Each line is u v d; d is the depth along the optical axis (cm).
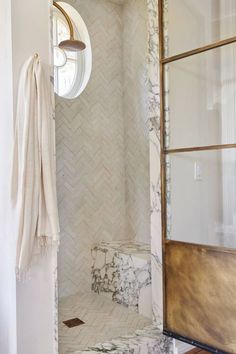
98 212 367
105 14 373
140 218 369
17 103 199
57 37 346
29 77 197
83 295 341
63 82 352
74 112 349
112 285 326
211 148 228
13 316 200
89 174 360
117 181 384
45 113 200
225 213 222
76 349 221
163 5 247
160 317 252
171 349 243
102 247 345
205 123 235
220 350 208
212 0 230
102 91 371
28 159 194
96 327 260
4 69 213
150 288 281
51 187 200
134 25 370
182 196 241
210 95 234
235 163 218
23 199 192
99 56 368
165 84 248
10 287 208
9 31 201
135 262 299
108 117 376
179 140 245
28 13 205
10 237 207
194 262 224
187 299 228
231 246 217
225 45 223
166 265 243
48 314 206
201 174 233
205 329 216
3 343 223
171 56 246
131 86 378
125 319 278
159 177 252
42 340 204
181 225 239
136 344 228
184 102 243
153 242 258
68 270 341
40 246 202
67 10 350
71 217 345
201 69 237
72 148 347
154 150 257
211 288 214
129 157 383
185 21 241
